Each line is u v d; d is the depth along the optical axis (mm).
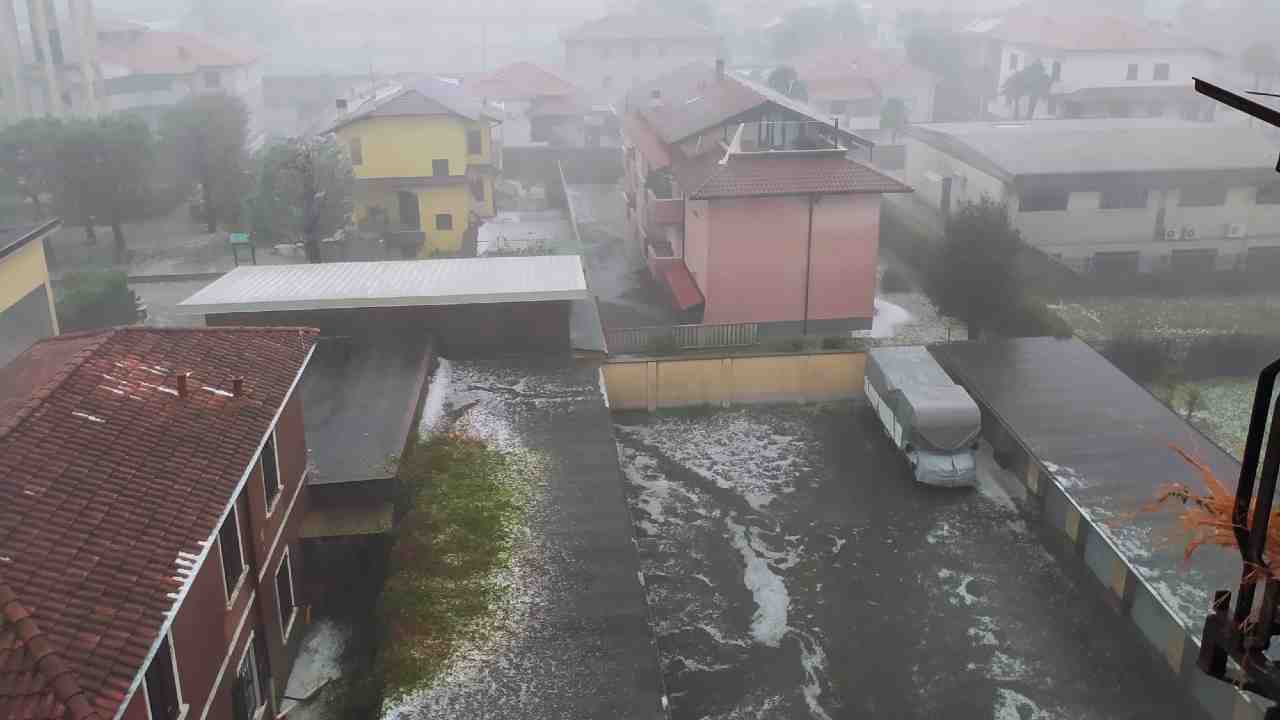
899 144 76312
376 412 24812
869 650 20891
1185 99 72125
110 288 39594
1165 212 44781
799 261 37562
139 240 52062
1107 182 44125
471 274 32281
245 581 17000
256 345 20156
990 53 89000
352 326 30188
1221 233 45125
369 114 50188
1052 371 29891
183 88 80062
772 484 27547
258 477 17734
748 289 37750
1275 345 34125
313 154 46875
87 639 11367
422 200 51500
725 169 36969
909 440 27672
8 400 16391
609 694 16172
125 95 77625
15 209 54250
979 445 29281
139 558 13055
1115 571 21562
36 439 14648
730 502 26641
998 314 36188
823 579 23297
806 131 39281
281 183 47156
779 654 20797
